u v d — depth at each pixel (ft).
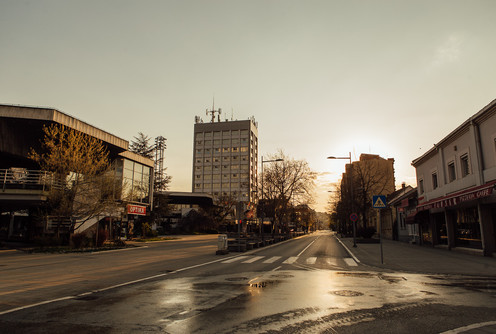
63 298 23.84
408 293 25.57
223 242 64.13
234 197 281.74
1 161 90.74
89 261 52.47
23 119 81.30
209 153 369.50
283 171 165.17
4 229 109.29
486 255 57.06
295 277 34.30
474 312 19.75
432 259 53.93
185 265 46.11
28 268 43.42
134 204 124.77
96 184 81.30
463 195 55.11
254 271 39.42
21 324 17.25
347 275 36.06
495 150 54.29
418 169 94.89
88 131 93.20
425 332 15.98
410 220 88.12
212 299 23.27
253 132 378.32
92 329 16.38
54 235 89.35
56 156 76.59
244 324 17.25
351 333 15.81
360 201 139.13
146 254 66.08
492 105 53.01
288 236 158.71
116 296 24.48
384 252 68.64
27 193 76.95
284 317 18.60
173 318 18.39
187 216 220.43
